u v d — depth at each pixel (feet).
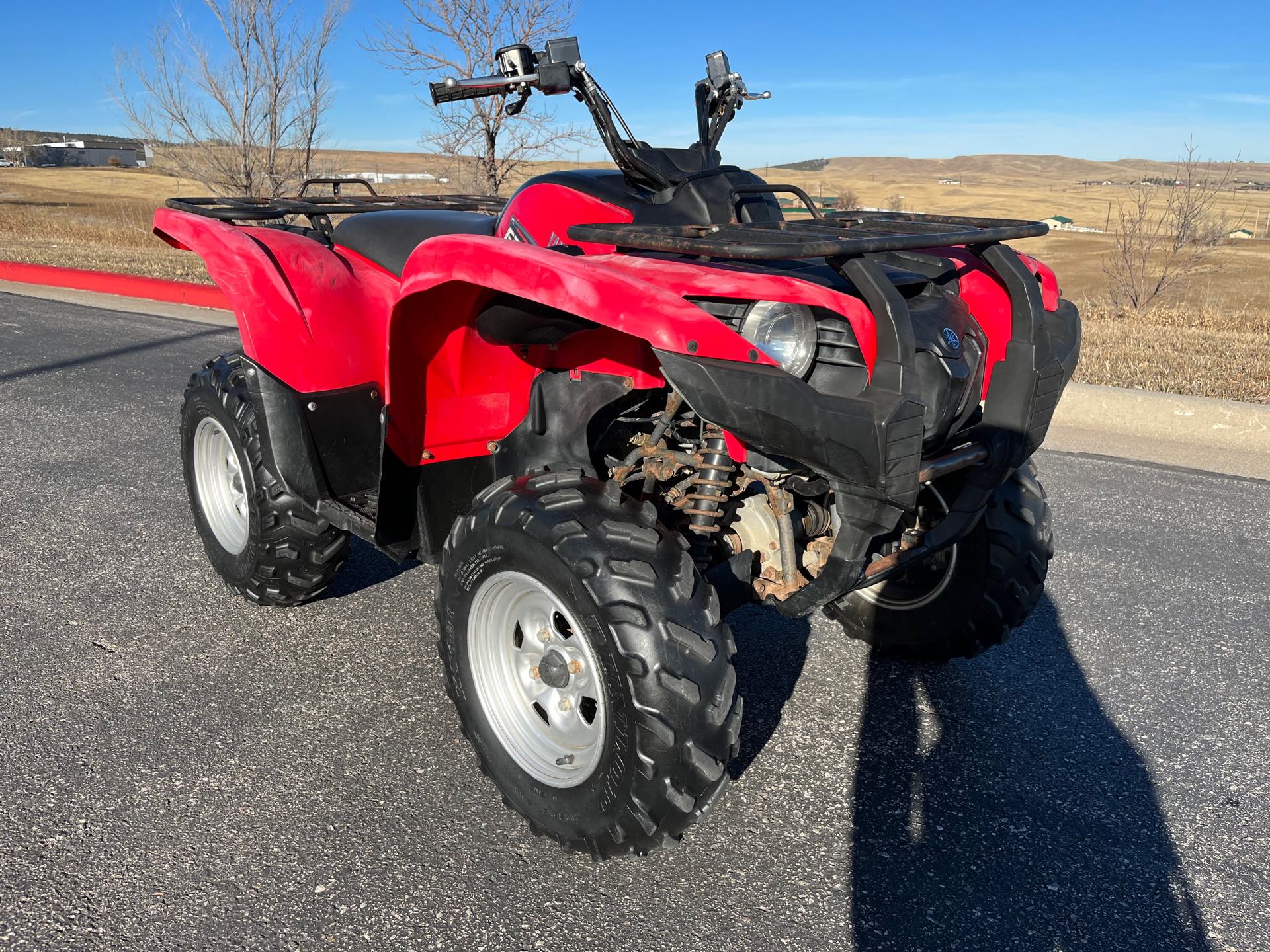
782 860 8.02
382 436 9.09
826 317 7.55
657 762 6.91
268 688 10.44
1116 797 9.00
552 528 7.31
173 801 8.48
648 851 7.52
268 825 8.21
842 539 7.50
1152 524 16.19
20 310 35.70
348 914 7.23
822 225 8.76
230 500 12.35
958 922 7.38
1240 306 56.54
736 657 11.50
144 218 75.56
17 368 26.13
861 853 8.14
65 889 7.39
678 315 6.70
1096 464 19.54
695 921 7.30
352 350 10.68
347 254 12.13
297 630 11.81
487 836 8.20
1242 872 8.01
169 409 22.21
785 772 9.25
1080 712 10.49
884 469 6.88
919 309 8.14
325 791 8.71
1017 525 10.17
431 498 9.78
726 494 8.78
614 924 7.24
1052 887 7.79
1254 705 10.68
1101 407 22.63
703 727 6.93
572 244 9.20
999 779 9.25
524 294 7.22
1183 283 56.65
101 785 8.66
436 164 51.44
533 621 8.23
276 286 10.34
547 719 8.21
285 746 9.39
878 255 8.75
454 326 9.05
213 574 13.35
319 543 11.35
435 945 6.97
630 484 9.31
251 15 53.26
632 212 9.23
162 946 6.88
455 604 8.27
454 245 7.83
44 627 11.66
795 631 12.19
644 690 6.86
